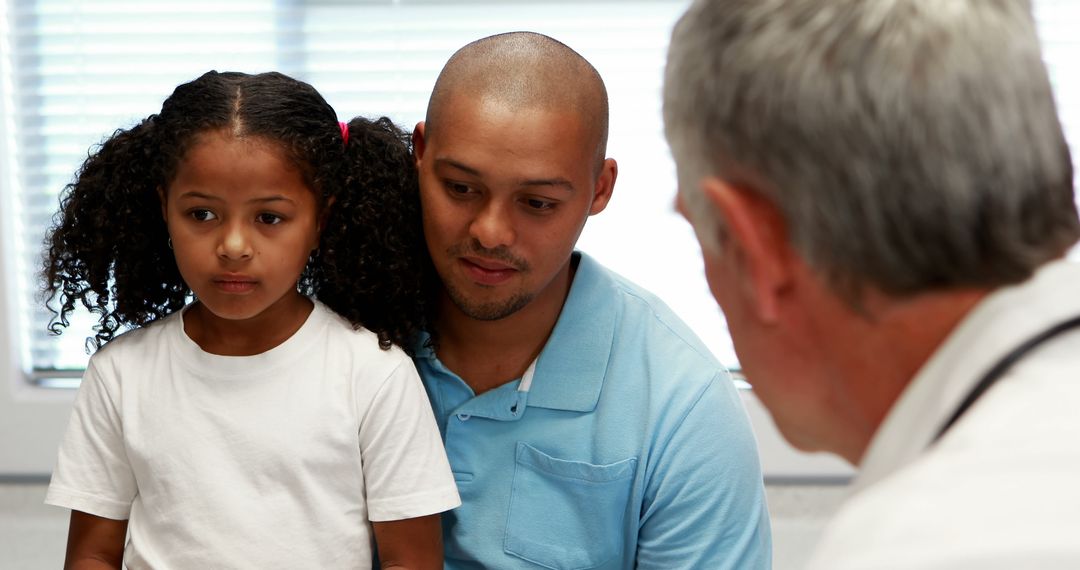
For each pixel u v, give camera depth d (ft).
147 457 2.98
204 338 3.07
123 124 5.66
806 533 5.43
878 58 1.53
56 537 5.36
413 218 3.16
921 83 1.51
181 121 2.81
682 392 3.17
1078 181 4.96
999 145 1.51
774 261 1.71
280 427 2.96
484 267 2.88
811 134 1.57
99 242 3.12
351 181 3.04
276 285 2.86
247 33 5.62
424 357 3.24
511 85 2.79
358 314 3.15
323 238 3.08
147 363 3.06
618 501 3.17
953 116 1.50
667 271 5.75
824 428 1.85
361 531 3.02
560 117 2.79
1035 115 1.53
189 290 3.28
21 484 5.82
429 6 5.58
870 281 1.62
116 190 3.06
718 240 1.80
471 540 3.21
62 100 5.69
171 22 5.62
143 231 3.12
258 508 2.95
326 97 5.65
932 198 1.53
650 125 5.63
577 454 3.16
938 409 1.56
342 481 2.99
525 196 2.81
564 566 3.19
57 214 3.42
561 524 3.18
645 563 3.26
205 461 2.96
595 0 5.55
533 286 2.92
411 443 3.00
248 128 2.78
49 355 5.91
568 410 3.17
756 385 1.90
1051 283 1.57
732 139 1.67
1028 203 1.55
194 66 5.65
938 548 1.34
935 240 1.55
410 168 3.17
